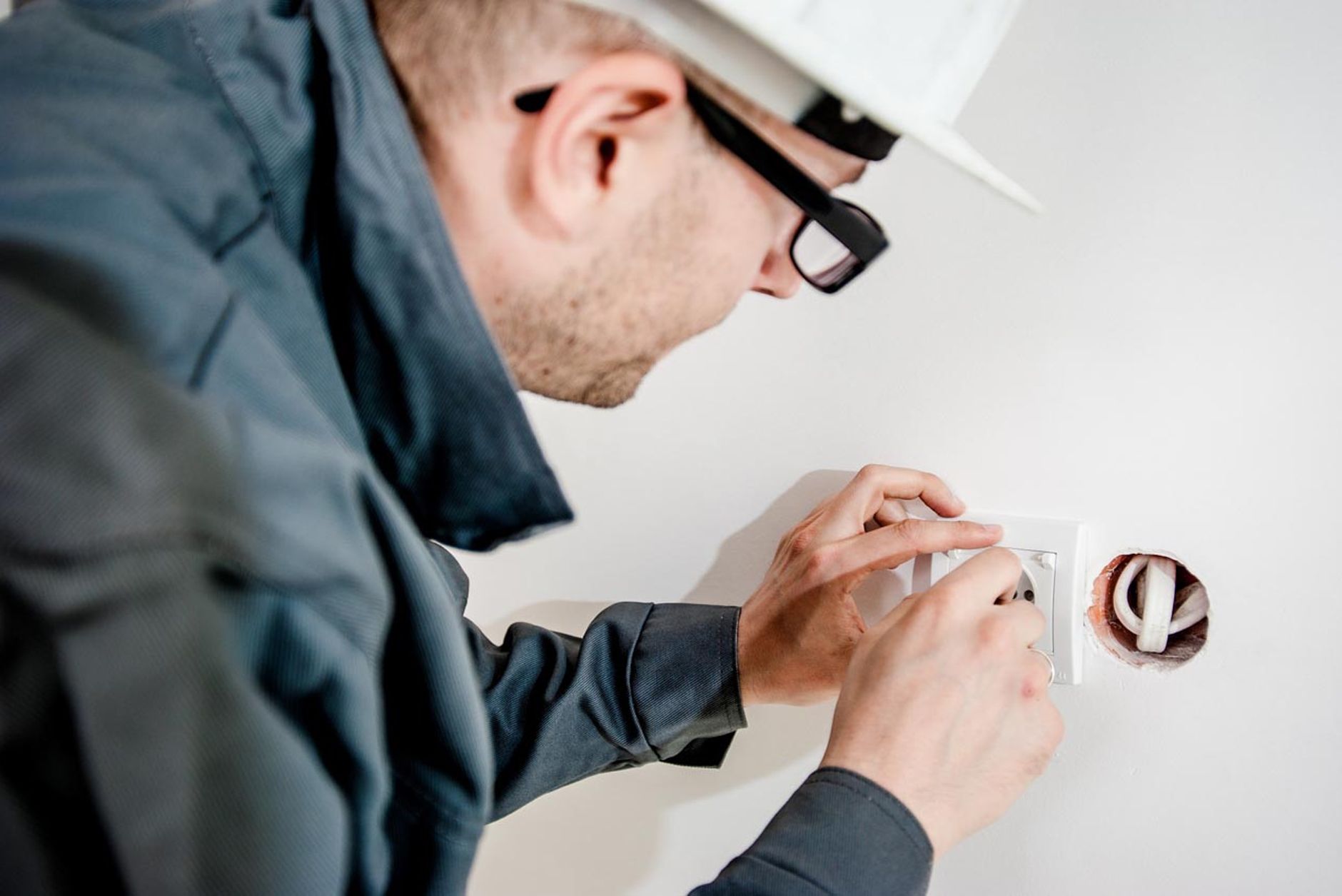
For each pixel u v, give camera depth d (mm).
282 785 316
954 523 618
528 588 861
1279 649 600
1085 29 616
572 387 557
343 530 339
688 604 709
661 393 779
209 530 300
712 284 503
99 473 287
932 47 433
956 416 684
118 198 366
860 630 624
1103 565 646
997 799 520
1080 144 625
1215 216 596
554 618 858
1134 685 643
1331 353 574
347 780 358
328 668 334
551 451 826
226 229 416
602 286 486
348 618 338
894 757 500
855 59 416
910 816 480
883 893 459
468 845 434
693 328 529
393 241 446
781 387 740
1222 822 625
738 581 780
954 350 678
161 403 303
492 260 482
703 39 403
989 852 697
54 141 376
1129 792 650
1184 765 633
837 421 726
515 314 502
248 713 308
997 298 661
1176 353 613
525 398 820
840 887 454
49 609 282
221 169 423
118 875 321
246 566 308
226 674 303
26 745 296
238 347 369
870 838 470
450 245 446
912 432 700
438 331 461
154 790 297
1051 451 655
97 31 460
